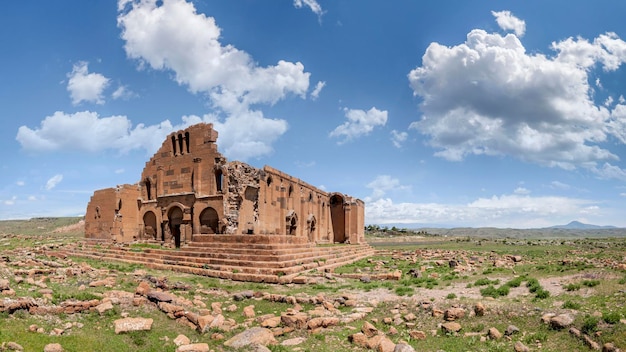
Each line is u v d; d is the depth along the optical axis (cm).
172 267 3372
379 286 2712
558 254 5084
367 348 1586
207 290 2539
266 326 1823
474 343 1587
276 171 5316
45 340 1416
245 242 3541
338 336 1712
